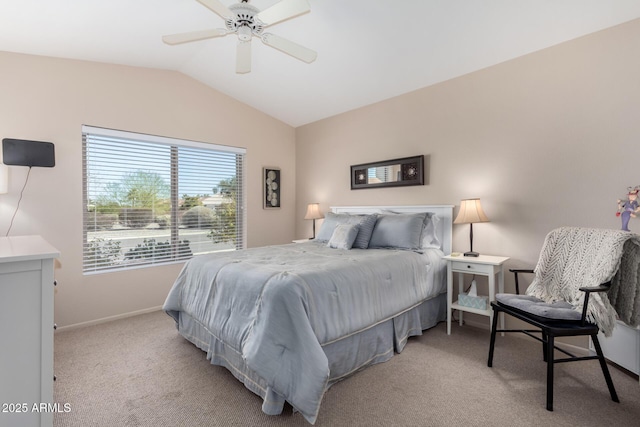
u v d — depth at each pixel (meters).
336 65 3.19
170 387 1.94
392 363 2.23
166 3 2.27
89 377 2.06
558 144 2.51
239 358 1.94
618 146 2.24
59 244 2.92
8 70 2.68
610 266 1.76
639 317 1.79
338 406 1.73
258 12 1.87
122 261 3.34
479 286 2.99
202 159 3.96
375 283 2.21
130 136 3.32
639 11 2.10
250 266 2.12
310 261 2.31
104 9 2.25
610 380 1.78
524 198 2.70
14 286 1.11
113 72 3.22
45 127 2.84
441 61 2.90
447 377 2.03
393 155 3.67
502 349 2.45
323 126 4.51
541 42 2.52
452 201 3.17
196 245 3.91
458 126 3.12
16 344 1.12
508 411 1.69
